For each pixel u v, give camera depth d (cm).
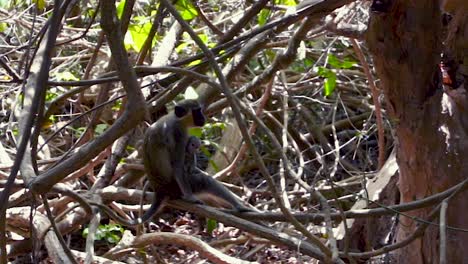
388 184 662
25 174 351
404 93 479
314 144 919
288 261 725
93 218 440
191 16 569
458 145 495
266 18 606
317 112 977
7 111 771
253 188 866
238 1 803
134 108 281
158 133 564
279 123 832
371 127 854
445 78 505
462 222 511
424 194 514
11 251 620
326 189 741
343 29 591
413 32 441
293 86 873
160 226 835
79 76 832
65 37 744
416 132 490
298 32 606
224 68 623
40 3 523
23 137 247
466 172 499
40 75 246
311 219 448
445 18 496
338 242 638
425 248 530
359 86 904
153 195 571
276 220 472
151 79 640
